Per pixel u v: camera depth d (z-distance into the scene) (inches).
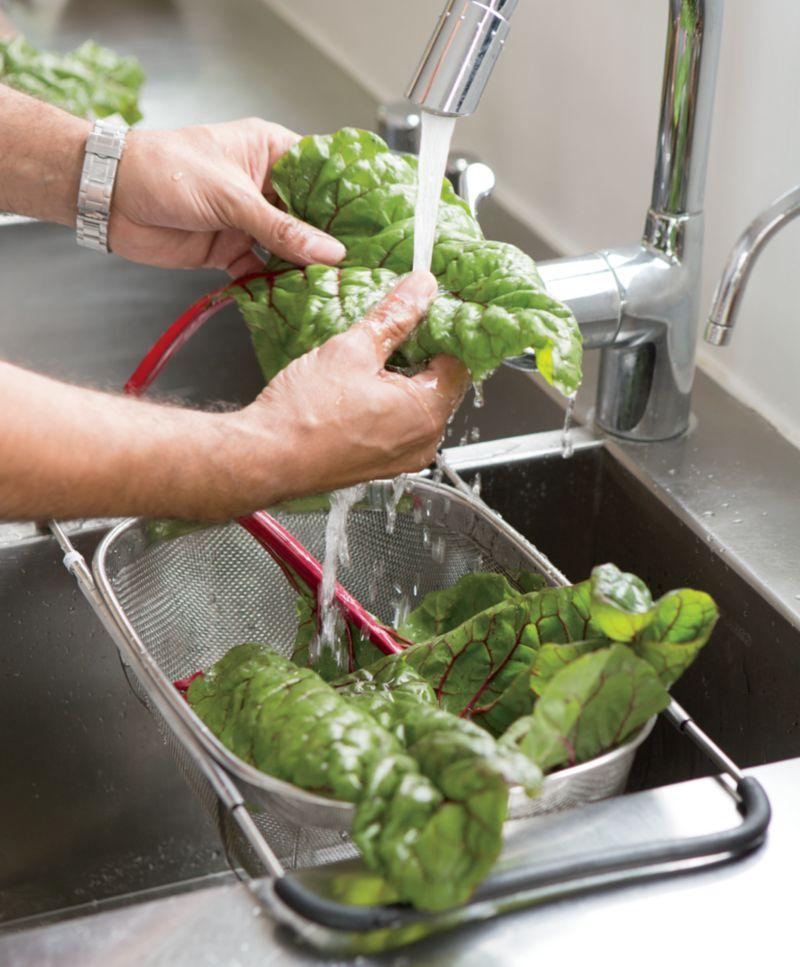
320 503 33.4
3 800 35.9
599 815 23.4
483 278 27.9
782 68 37.1
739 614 34.0
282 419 26.5
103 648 35.2
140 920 21.3
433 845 20.1
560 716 22.4
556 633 27.2
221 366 52.3
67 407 25.5
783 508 36.4
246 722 24.2
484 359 26.2
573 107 48.3
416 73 26.8
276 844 25.8
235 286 31.2
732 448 39.1
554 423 41.4
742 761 33.6
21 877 35.5
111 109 56.4
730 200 40.6
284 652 33.7
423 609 31.4
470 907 21.2
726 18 38.9
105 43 69.7
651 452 38.9
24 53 55.5
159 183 33.3
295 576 31.7
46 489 25.4
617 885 22.0
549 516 40.0
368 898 21.2
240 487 26.8
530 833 22.8
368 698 25.5
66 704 35.7
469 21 25.8
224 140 33.9
